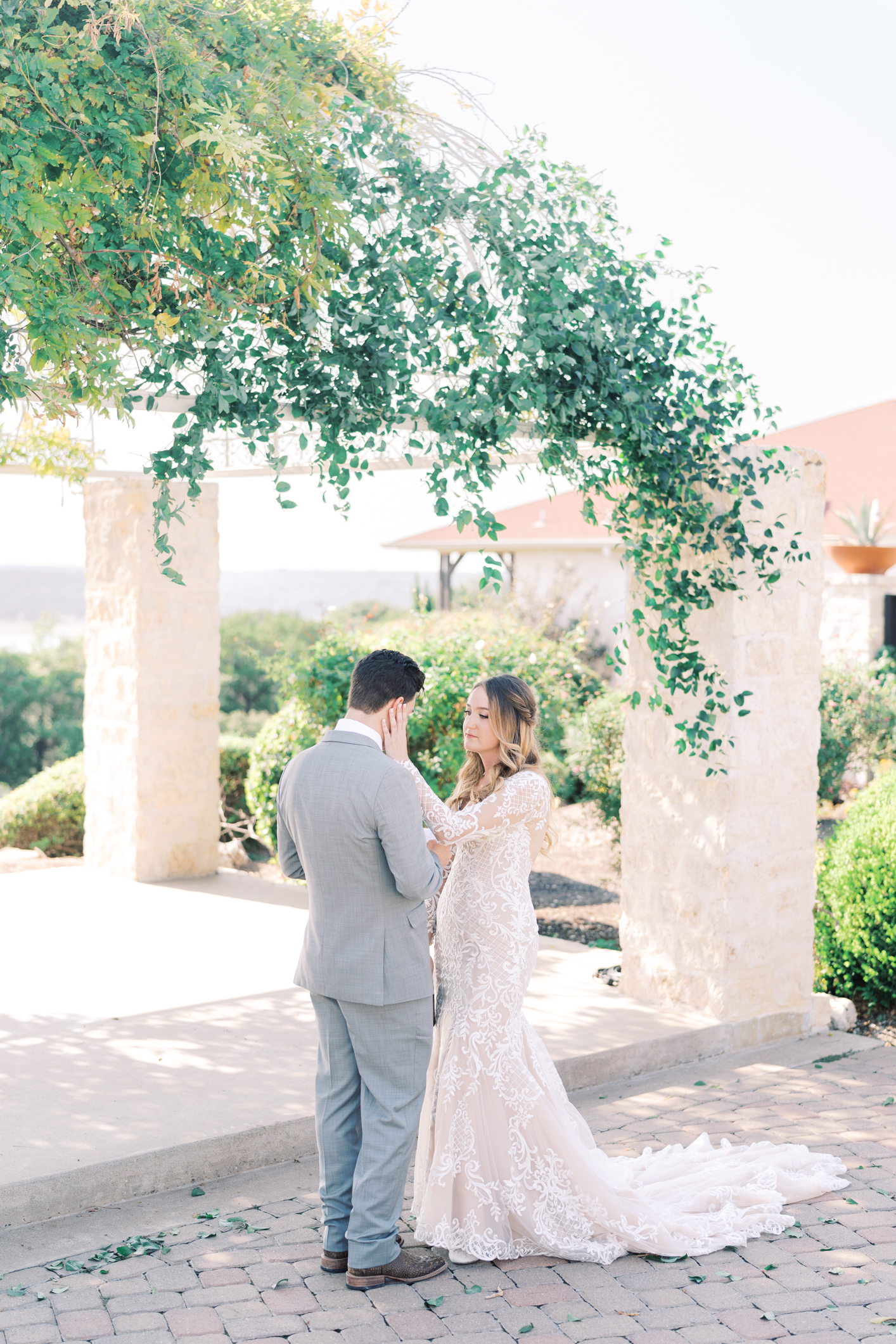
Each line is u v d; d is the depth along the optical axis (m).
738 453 5.41
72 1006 5.61
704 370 5.04
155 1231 3.58
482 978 3.44
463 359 4.48
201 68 3.71
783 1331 3.03
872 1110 4.72
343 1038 3.30
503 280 4.45
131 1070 4.71
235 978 6.12
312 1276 3.31
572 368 4.70
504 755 3.59
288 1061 4.84
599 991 6.06
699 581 5.51
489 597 19.08
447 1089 3.41
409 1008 3.25
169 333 3.88
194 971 6.26
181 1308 3.10
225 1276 3.29
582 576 18.91
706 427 5.16
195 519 8.62
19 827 10.57
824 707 10.59
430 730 9.21
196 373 4.05
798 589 5.68
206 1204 3.80
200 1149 3.97
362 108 4.21
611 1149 4.29
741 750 5.47
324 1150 3.34
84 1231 3.57
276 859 10.84
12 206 3.41
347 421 4.27
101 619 8.85
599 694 10.44
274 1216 3.71
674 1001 5.74
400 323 4.26
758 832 5.59
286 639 26.77
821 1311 3.14
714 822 5.51
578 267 4.57
